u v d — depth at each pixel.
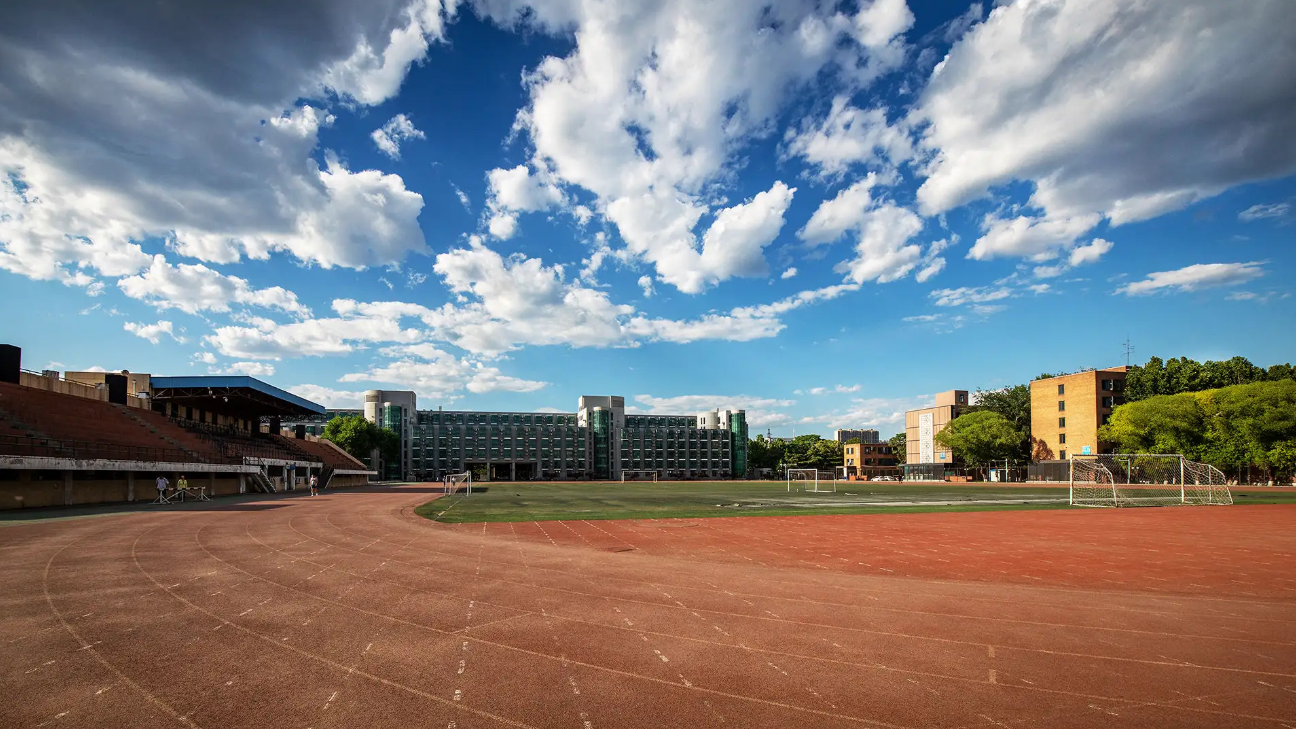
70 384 49.56
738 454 182.25
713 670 7.36
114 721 5.78
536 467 162.50
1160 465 65.44
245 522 24.58
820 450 172.50
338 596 11.03
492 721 5.88
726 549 18.38
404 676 7.04
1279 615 10.45
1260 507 39.94
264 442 76.12
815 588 12.34
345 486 83.56
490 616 9.73
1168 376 92.06
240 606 10.22
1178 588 12.85
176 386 62.38
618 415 184.75
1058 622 9.78
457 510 32.75
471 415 178.75
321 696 6.43
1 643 8.09
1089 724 5.92
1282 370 86.69
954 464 127.56
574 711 6.14
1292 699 6.60
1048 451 104.50
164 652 7.79
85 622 9.13
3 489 30.95
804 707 6.29
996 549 18.91
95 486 36.97
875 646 8.39
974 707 6.31
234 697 6.37
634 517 29.08
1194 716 6.13
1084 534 23.42
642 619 9.68
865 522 28.11
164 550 16.42
